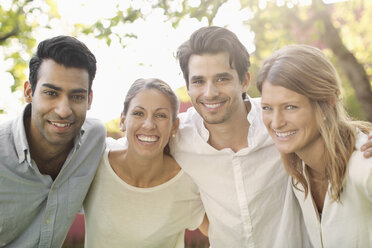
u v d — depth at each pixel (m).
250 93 5.06
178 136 2.77
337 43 6.11
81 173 2.57
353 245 2.10
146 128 2.48
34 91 2.31
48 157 2.47
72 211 2.53
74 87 2.29
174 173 2.76
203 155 2.69
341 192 2.09
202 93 2.52
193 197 2.84
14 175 2.36
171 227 2.79
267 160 2.62
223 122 2.56
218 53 2.47
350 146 2.06
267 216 2.64
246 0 5.84
